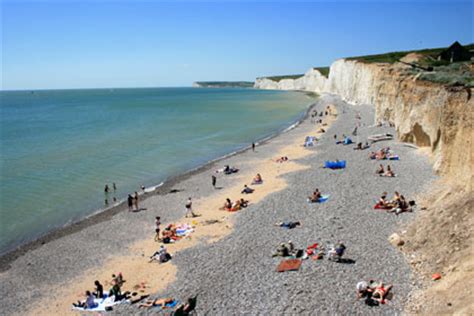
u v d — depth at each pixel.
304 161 45.16
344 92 136.38
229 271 20.44
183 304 17.11
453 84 30.81
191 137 68.12
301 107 129.50
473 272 14.97
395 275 17.83
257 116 103.75
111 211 32.25
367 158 41.62
